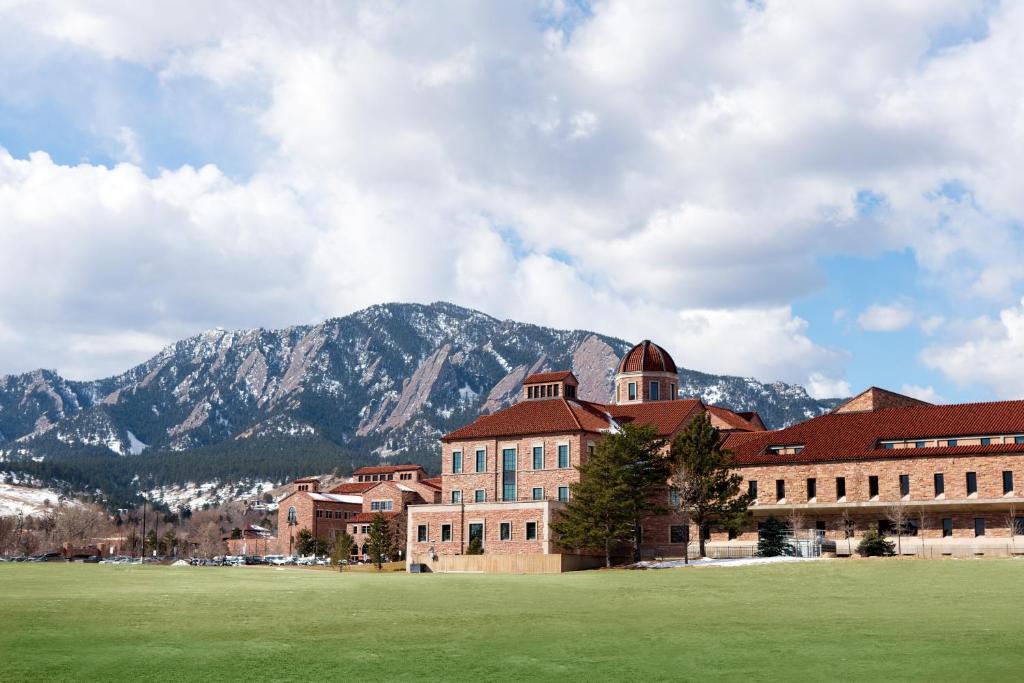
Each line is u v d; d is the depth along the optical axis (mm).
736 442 125688
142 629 42188
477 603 56531
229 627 43219
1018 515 100438
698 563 93812
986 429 104500
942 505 102500
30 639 38750
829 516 110000
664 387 158125
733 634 40969
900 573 72375
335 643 38250
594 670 32406
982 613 48938
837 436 113875
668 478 105938
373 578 80000
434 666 33125
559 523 105938
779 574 75938
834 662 33562
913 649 36125
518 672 32094
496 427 126625
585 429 120625
